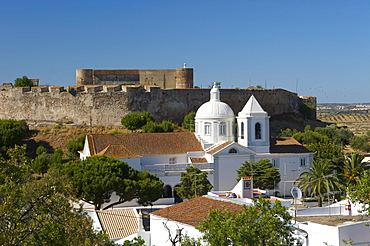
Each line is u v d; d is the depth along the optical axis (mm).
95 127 161375
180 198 102000
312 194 90000
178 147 109625
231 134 115250
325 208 58750
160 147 108500
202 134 114750
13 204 36969
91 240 41156
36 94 166000
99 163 89125
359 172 97375
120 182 86875
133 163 100438
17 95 167875
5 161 40906
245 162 105625
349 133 188750
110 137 107938
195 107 174000
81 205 41250
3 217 37594
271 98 194000
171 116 170250
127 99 163750
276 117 195000
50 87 166000
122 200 94375
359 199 52094
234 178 107812
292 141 117625
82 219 41438
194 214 54875
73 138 153500
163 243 54219
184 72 197375
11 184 37906
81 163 89938
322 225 48875
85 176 86188
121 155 100062
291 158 112125
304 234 48906
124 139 107938
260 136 111812
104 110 163625
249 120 111125
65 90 168000
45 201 38562
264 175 102812
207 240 44812
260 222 42750
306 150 113875
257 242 41469
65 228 39125
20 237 37781
